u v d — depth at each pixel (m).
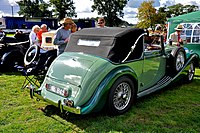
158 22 31.19
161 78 4.56
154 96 4.33
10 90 4.68
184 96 4.35
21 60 6.52
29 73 4.59
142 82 3.94
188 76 5.23
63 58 3.55
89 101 3.07
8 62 6.30
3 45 6.35
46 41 6.47
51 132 2.93
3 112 3.52
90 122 3.21
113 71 3.27
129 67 3.53
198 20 8.63
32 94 3.58
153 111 3.61
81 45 3.82
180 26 7.18
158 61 4.31
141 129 3.02
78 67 3.23
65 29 5.12
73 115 3.43
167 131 2.96
